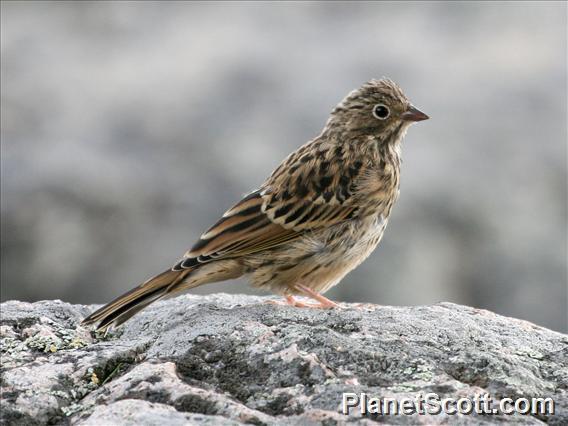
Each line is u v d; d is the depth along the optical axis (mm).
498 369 6941
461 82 18922
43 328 7789
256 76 19203
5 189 15500
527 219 15594
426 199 15539
